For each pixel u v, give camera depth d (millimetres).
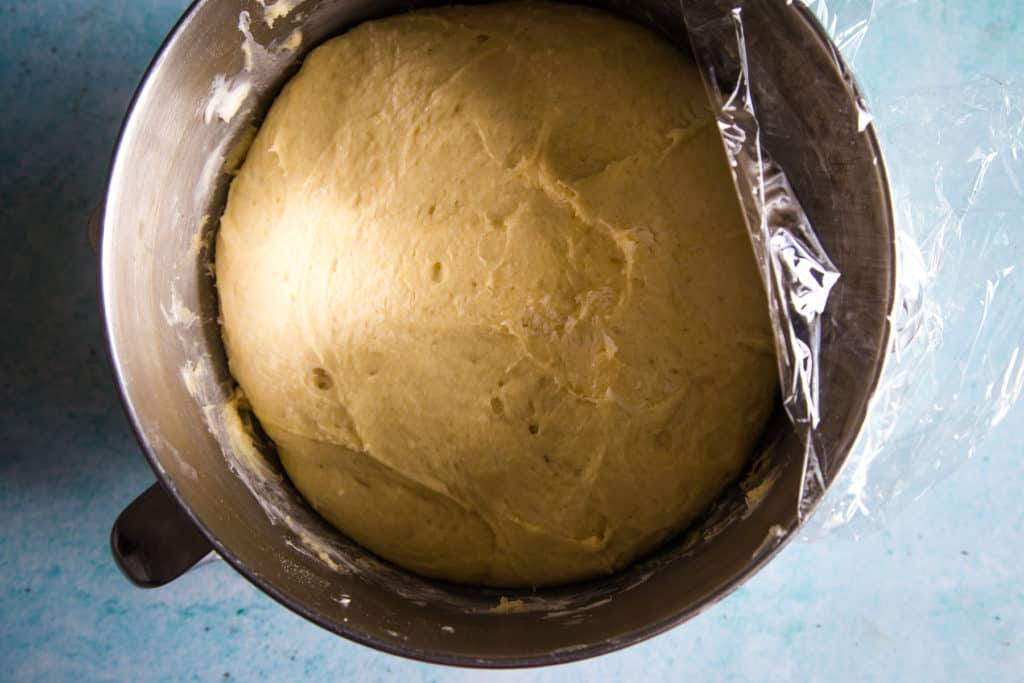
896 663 441
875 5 430
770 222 358
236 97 386
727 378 374
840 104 327
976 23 429
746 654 443
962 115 399
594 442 380
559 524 382
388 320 395
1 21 431
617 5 391
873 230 330
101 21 434
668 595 351
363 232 395
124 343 346
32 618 438
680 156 380
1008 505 438
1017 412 437
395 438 392
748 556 339
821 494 336
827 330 348
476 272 392
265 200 392
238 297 394
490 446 387
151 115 348
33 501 439
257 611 443
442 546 390
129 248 352
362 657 443
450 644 346
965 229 395
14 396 437
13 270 435
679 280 378
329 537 396
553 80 387
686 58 389
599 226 383
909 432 396
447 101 391
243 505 378
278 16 370
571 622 358
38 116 434
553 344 386
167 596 442
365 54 395
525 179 389
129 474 442
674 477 376
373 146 393
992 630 438
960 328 396
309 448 397
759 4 333
